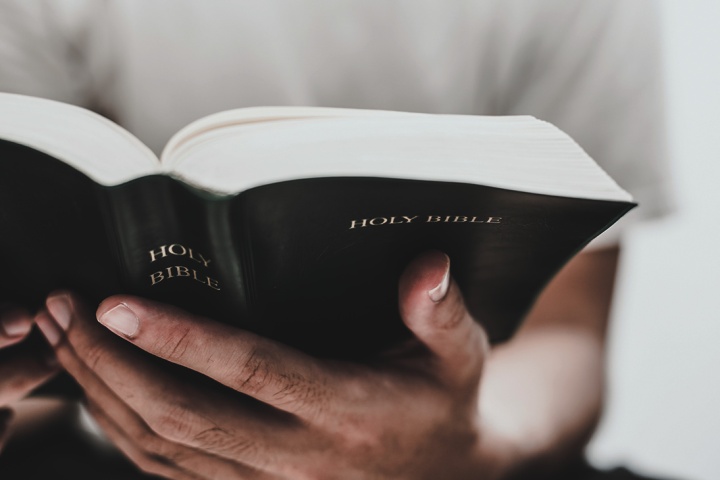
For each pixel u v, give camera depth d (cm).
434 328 40
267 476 45
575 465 63
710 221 114
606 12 75
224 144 29
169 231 33
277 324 40
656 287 118
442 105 76
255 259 33
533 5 74
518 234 38
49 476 60
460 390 46
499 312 49
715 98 109
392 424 43
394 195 32
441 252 38
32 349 47
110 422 48
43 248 37
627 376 121
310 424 41
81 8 63
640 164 80
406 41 71
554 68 78
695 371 118
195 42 66
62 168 30
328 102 72
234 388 36
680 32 107
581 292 77
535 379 65
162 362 40
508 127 33
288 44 68
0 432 53
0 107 29
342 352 46
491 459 52
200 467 45
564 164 33
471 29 73
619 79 78
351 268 39
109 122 31
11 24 62
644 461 117
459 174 30
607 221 35
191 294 37
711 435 118
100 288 39
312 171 29
